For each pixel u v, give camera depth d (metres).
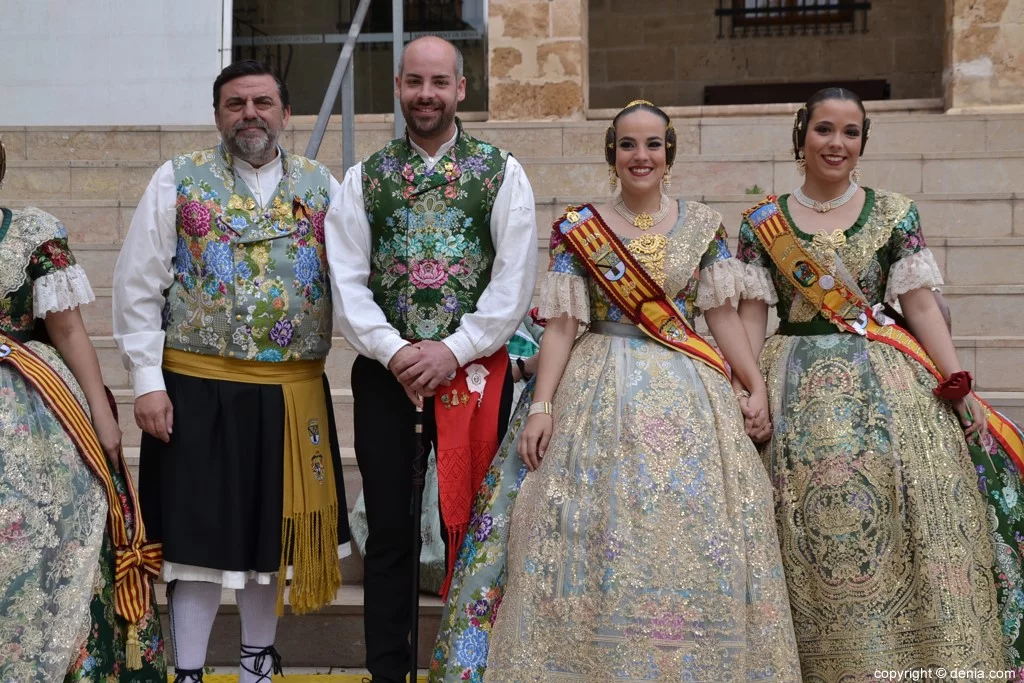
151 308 3.31
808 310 3.31
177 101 7.11
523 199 3.39
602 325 3.30
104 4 7.09
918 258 3.26
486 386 3.40
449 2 7.30
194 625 3.32
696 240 3.28
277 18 7.34
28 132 6.80
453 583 3.29
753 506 3.04
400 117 5.42
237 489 3.26
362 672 3.79
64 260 3.22
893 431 3.12
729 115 7.01
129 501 3.24
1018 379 4.62
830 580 3.09
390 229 3.37
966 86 6.73
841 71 9.16
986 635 3.04
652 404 3.12
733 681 2.89
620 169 3.30
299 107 7.38
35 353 3.13
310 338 3.38
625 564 2.96
